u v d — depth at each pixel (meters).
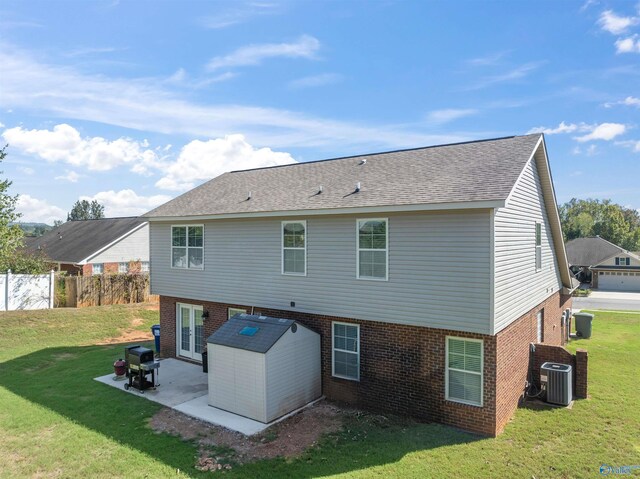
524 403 10.98
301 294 12.20
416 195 9.94
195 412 10.55
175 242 15.75
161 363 15.19
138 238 37.56
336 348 11.66
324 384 11.80
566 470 7.57
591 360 15.03
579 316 19.64
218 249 14.30
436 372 9.84
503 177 9.58
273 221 12.78
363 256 10.91
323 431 9.43
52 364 15.45
